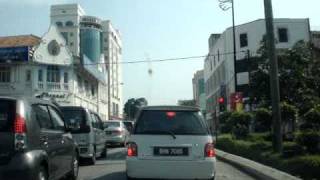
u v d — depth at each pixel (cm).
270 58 1802
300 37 6188
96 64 7050
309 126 1802
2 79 5284
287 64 2422
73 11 10719
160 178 1048
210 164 1051
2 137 812
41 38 5419
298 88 2420
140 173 1046
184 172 1044
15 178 800
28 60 5234
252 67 2539
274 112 1764
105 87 8350
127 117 11206
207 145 1059
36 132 877
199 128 1073
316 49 2636
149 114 1088
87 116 1744
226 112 3272
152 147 1049
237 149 2142
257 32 6069
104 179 1323
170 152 1048
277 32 6166
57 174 1015
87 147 1703
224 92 5697
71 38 10494
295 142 1691
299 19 6216
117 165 1728
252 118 2725
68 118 1728
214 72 7525
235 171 1552
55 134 1009
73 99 5628
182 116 1084
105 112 8288
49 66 5450
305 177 1263
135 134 1065
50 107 1044
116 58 11981
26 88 5256
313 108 1891
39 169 852
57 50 5494
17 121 827
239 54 6150
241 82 5966
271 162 1589
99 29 10625
